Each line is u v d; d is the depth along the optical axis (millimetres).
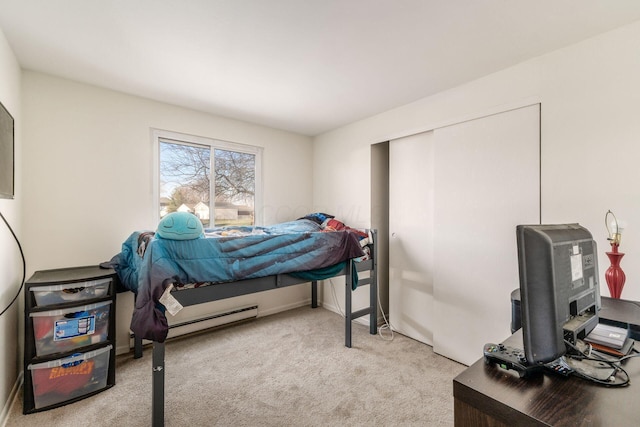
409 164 2777
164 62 1966
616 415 608
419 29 1613
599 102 1661
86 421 1611
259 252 1995
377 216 3176
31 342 1676
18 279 1898
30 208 2049
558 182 1815
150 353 2404
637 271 1541
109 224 2377
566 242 771
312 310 3570
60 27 1578
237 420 1627
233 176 3223
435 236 2482
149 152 2592
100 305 1890
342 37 1688
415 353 2449
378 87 2357
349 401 1792
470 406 714
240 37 1682
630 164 1564
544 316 696
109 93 2381
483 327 2172
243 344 2586
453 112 2359
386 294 3238
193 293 1772
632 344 935
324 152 3715
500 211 2082
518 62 1971
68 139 2199
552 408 633
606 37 1634
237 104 2732
